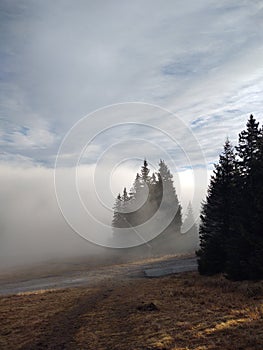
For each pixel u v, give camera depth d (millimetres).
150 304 16125
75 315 16125
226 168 27469
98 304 18000
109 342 11773
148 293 20188
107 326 13742
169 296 18672
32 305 19453
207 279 23500
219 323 12359
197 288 20516
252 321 11906
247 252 21094
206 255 26469
